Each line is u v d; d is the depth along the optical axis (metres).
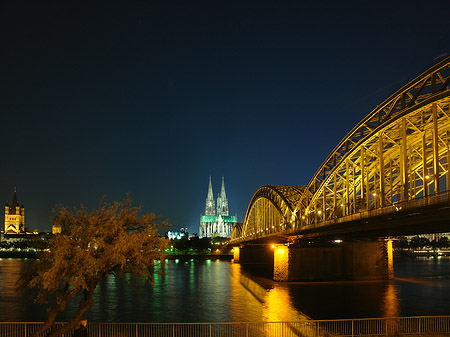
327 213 101.69
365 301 71.88
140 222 32.12
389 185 72.12
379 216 59.22
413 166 71.44
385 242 105.75
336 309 64.50
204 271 144.38
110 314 61.47
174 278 116.12
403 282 100.25
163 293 83.19
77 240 29.77
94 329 39.59
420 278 110.12
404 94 57.38
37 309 65.06
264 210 150.88
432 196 48.78
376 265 104.38
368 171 76.69
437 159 48.91
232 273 135.12
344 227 76.94
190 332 46.16
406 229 67.94
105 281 101.75
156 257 31.67
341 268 103.62
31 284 29.36
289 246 106.50
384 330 46.00
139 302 72.19
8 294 80.81
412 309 64.25
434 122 49.66
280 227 122.88
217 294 82.00
